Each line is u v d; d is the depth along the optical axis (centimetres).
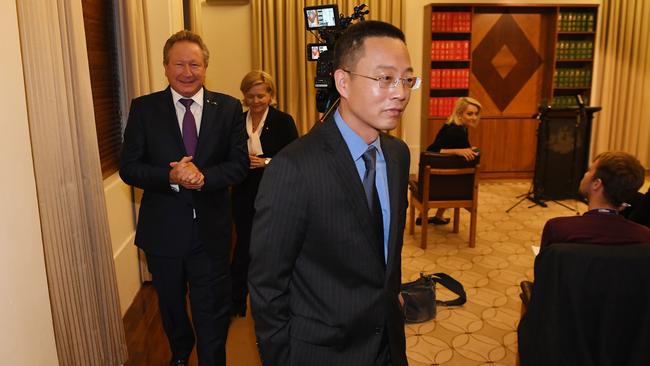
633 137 672
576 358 159
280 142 290
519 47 645
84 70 200
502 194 587
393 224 128
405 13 632
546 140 542
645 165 683
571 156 548
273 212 114
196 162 210
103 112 310
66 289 186
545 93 654
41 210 173
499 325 294
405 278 359
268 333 120
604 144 673
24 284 149
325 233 117
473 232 416
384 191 130
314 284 121
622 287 153
